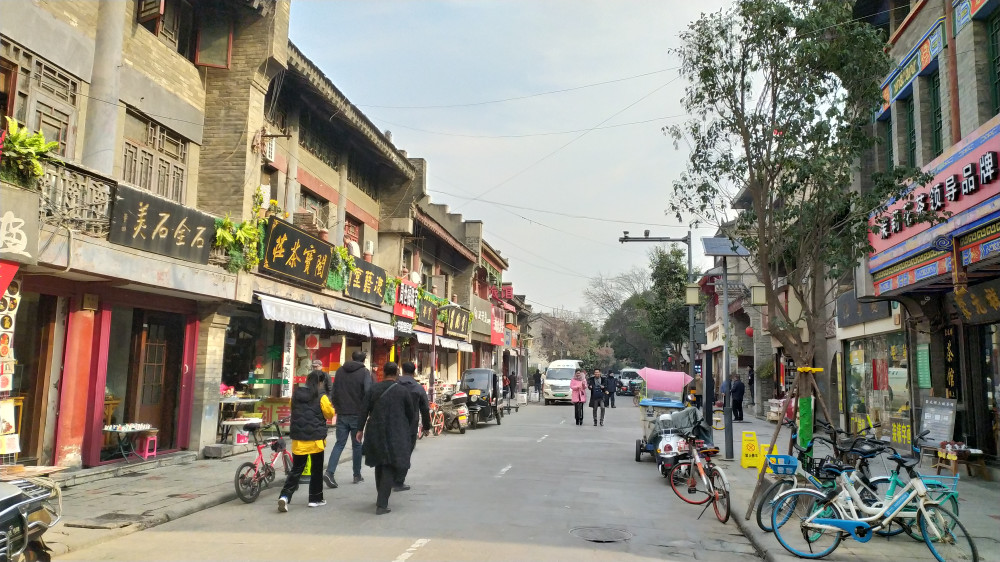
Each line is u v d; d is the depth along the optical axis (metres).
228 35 12.97
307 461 9.30
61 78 9.55
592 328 72.38
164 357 12.09
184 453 11.78
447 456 13.70
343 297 17.70
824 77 8.76
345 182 18.80
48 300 9.59
